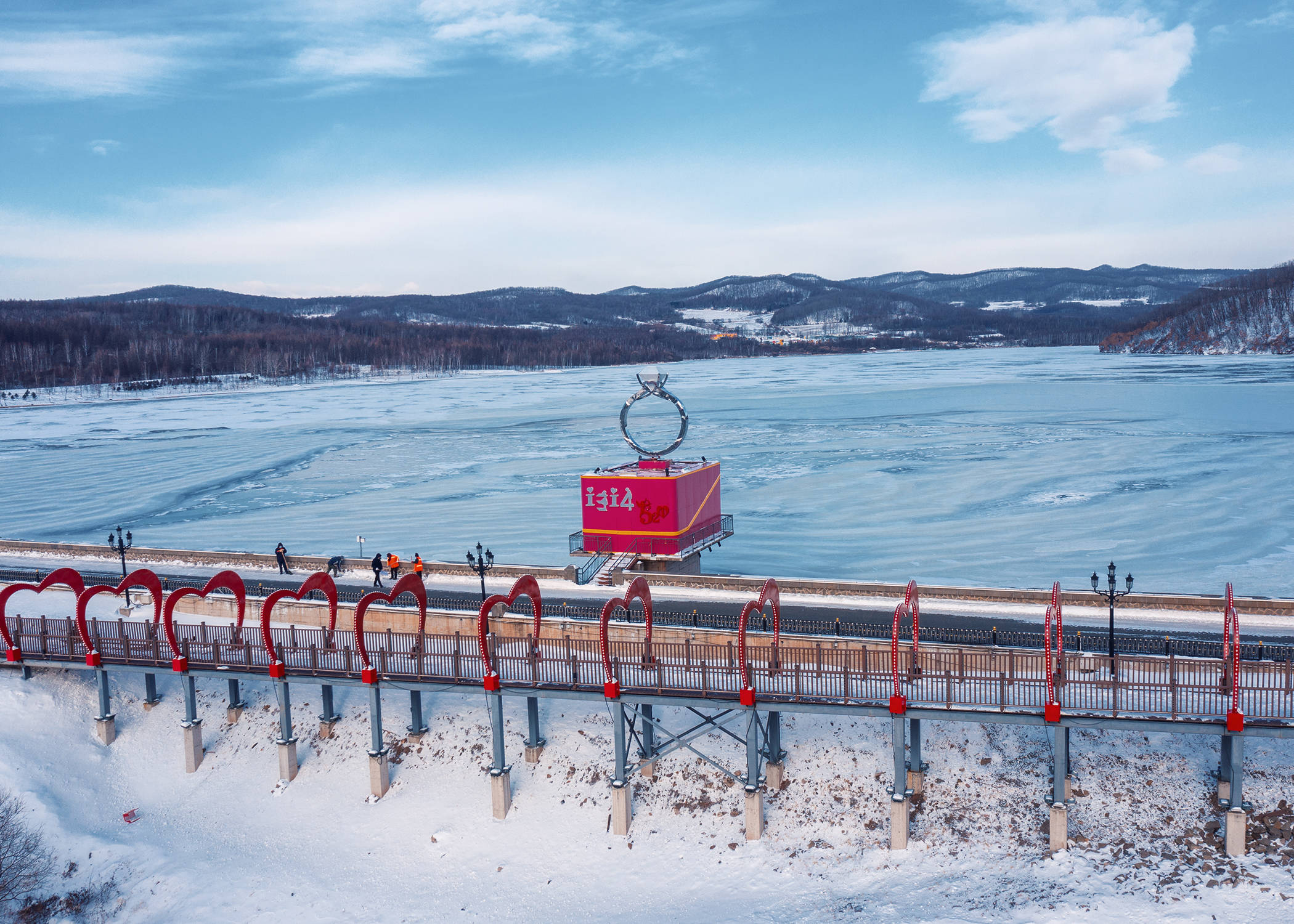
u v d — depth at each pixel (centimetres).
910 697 3094
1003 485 10406
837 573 7138
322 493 11125
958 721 3064
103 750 3903
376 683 3569
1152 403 17975
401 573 5212
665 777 3494
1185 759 3195
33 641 4066
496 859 3300
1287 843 2869
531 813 3444
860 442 14212
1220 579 6738
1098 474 10794
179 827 3575
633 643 3488
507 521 9275
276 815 3588
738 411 19562
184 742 3866
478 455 14012
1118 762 3231
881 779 3344
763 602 3344
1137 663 3161
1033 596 4475
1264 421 14600
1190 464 11112
